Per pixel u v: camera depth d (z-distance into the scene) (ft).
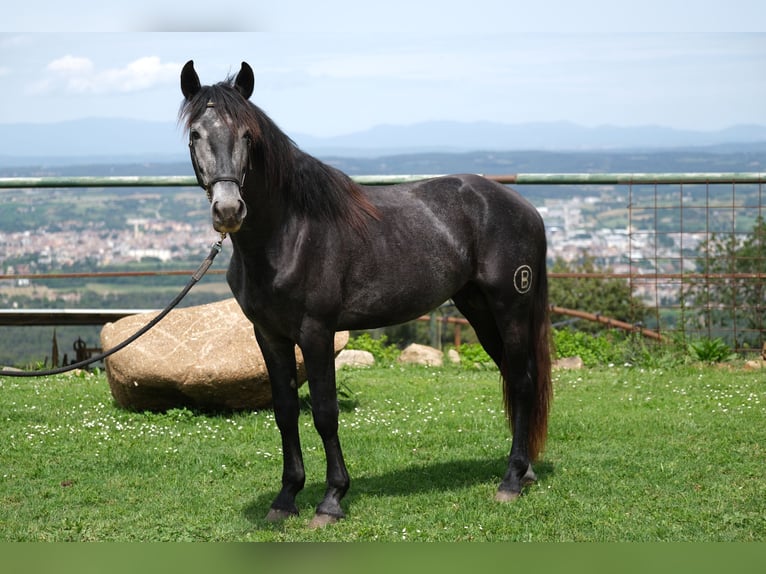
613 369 33.88
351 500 18.49
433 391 30.32
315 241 16.65
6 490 19.33
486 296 19.01
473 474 20.34
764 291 38.91
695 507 17.65
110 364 26.84
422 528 16.83
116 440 23.48
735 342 35.50
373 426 25.04
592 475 19.95
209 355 26.09
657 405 26.99
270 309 16.65
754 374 31.68
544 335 19.51
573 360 35.06
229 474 20.51
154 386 26.08
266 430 24.36
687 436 23.12
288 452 17.69
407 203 18.24
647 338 36.91
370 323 17.80
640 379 31.30
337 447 17.33
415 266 17.79
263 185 15.93
